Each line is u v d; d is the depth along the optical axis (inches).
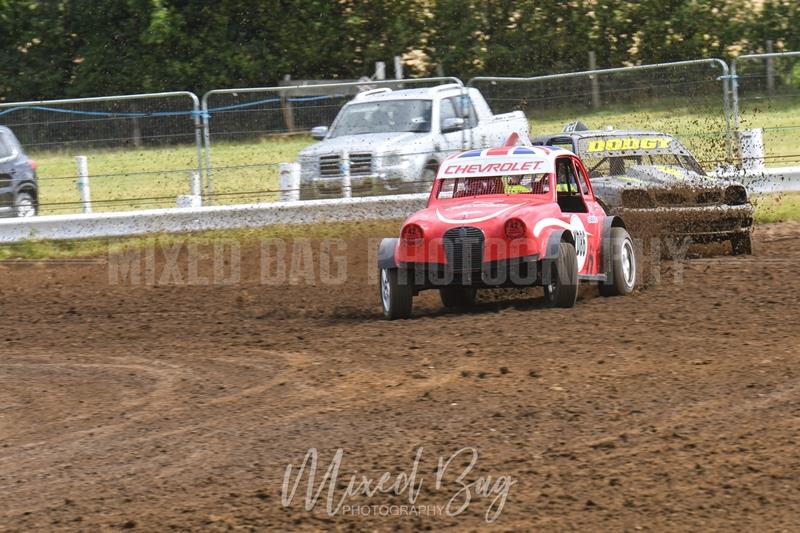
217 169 2299.5
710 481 771.4
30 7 4293.8
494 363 1135.6
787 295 1434.5
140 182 2284.7
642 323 1298.0
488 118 2407.7
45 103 2285.9
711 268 1718.8
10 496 820.0
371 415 975.6
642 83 2384.4
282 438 924.0
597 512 727.7
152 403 1061.8
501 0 4510.3
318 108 2410.2
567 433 893.2
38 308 1651.1
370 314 1493.6
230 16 4377.5
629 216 1750.7
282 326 1425.9
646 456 829.2
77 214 2202.3
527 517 727.7
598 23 4498.0
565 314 1371.8
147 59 4318.4
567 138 1903.3
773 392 980.6
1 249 2143.2
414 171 2247.8
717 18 4512.8
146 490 815.1
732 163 2194.9
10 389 1149.1
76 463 890.1
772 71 2342.5
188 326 1462.8
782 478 770.2
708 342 1181.7
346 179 2240.4
